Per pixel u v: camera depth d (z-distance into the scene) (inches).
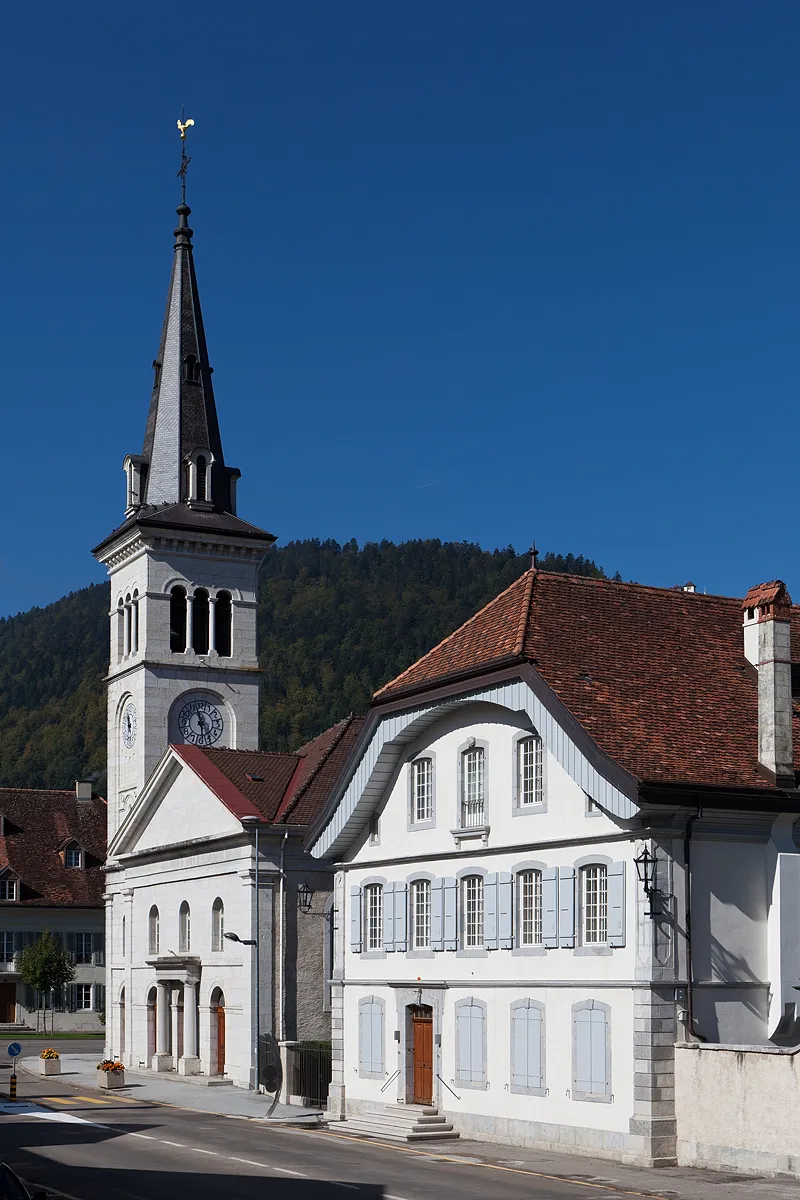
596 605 1583.4
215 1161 1336.1
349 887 1806.1
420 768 1701.5
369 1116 1669.5
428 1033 1641.2
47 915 4005.9
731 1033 1347.2
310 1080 1909.4
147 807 2576.3
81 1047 3221.0
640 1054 1320.1
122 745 3100.4
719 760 1397.6
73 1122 1674.5
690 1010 1327.5
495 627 1578.5
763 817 1385.3
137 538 3058.6
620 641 1536.7
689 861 1354.6
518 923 1514.5
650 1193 1143.0
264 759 2433.6
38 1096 2032.5
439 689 1601.9
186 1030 2311.8
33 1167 1295.5
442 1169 1295.5
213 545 3078.2
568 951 1433.3
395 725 1689.2
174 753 2447.1
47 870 4099.4
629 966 1352.1
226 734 3061.0
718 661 1560.0
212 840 2274.9
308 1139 1541.6
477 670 1523.1
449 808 1633.9
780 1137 1216.8
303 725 7805.1
